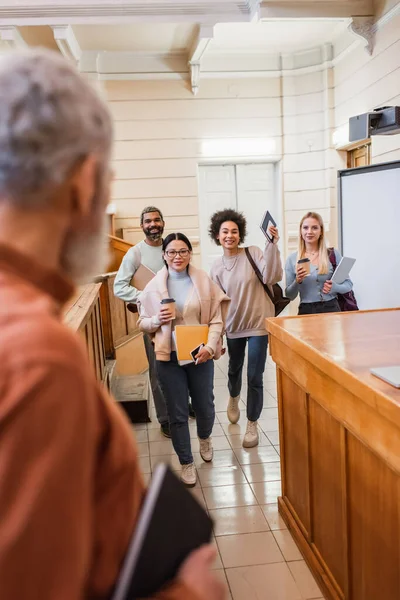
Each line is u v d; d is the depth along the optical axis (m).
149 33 5.59
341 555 1.69
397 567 1.32
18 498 0.42
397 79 4.61
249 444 3.07
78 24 5.04
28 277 0.53
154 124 6.34
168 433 3.30
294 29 5.66
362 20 4.99
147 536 0.57
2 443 0.43
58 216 0.56
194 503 0.65
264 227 2.86
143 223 3.27
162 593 0.56
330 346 1.71
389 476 1.33
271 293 2.99
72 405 0.45
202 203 6.66
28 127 0.51
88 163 0.56
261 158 6.49
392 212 3.75
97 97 0.58
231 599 1.83
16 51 0.57
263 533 2.22
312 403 1.87
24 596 0.41
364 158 5.93
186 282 2.67
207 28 5.18
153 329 2.59
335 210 6.36
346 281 3.39
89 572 0.53
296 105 6.39
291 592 1.85
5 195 0.52
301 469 2.07
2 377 0.44
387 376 1.30
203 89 6.34
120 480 0.56
